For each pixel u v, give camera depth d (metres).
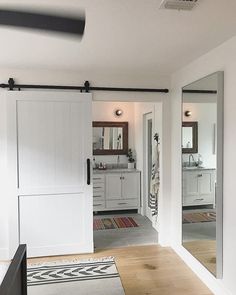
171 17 1.96
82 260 3.35
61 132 3.44
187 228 3.24
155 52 2.75
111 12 1.86
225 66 2.46
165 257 3.43
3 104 3.34
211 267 2.68
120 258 3.41
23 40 2.39
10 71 3.35
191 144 3.11
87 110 3.48
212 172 2.63
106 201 5.46
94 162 5.92
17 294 1.83
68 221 3.51
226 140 2.45
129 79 3.63
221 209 2.51
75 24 1.19
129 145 6.04
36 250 3.43
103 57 2.91
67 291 2.67
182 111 3.33
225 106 2.47
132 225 4.75
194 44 2.53
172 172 3.70
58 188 3.46
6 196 3.38
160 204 3.88
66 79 3.48
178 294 2.62
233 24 2.09
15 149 3.32
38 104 3.37
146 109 5.03
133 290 2.68
